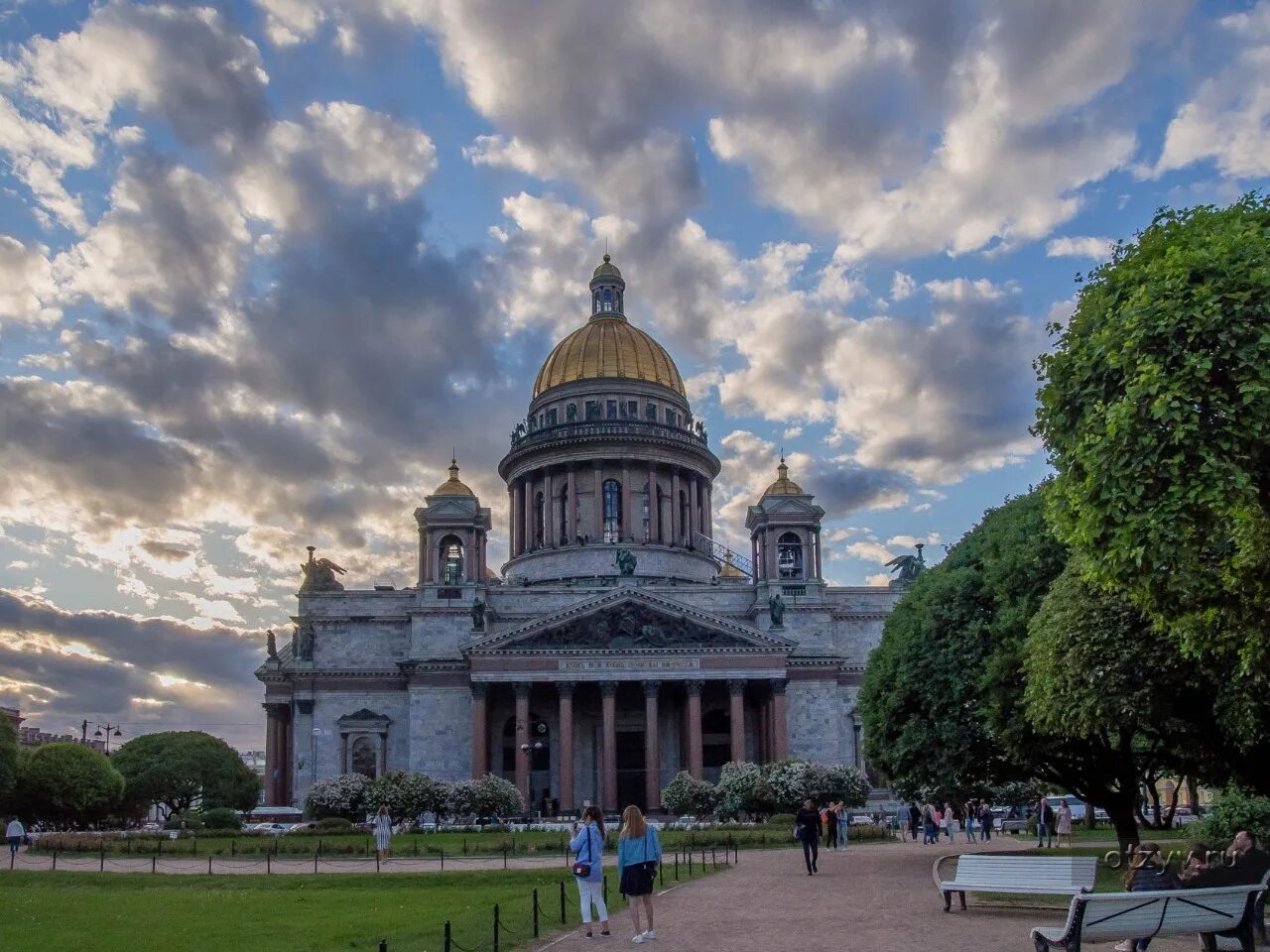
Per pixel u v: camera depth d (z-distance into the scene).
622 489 163.75
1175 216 39.41
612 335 174.75
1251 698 41.66
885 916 37.22
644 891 33.09
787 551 153.25
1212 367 33.62
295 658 143.62
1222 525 36.06
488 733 135.88
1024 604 60.69
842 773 109.00
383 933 38.03
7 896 54.47
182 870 70.44
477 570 151.62
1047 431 39.41
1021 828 112.31
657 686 132.25
